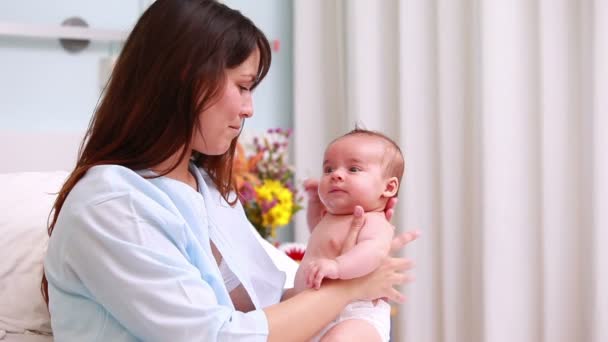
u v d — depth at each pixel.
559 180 2.37
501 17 2.43
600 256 2.25
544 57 2.36
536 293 2.45
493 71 2.45
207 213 1.36
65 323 1.18
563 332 2.39
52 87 2.53
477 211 2.62
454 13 2.64
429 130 2.74
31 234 1.61
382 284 1.33
